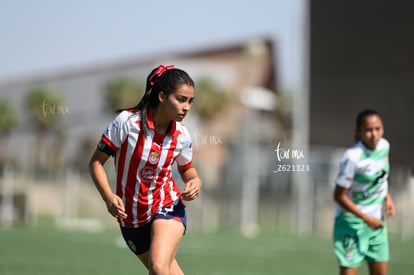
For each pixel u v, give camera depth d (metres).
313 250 45.50
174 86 16.22
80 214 68.75
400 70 68.19
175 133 16.86
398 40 68.25
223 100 146.88
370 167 21.84
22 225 60.50
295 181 63.47
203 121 146.25
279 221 64.25
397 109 68.12
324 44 69.56
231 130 144.12
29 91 109.00
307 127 68.75
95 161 16.73
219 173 66.38
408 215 60.41
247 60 148.62
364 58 68.94
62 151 103.12
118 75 130.12
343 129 69.06
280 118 144.62
